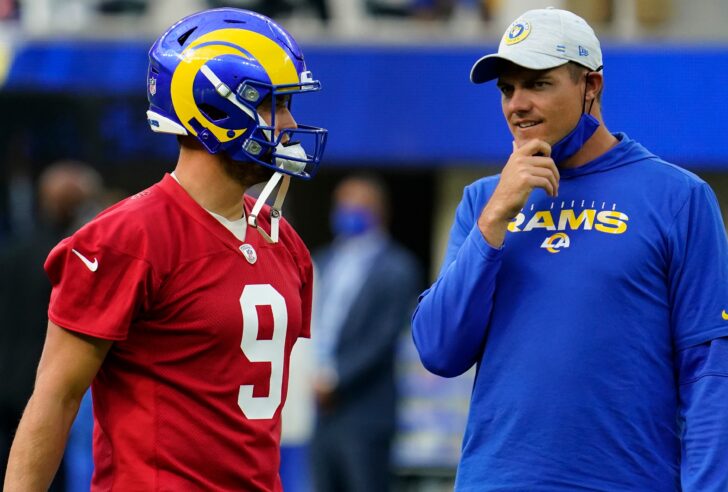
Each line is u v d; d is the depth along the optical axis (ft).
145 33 105.50
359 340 93.20
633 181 45.78
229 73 43.16
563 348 44.60
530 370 44.91
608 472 44.21
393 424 93.66
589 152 46.50
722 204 108.47
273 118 43.78
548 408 44.57
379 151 102.94
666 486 44.78
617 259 44.73
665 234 44.86
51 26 112.88
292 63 44.19
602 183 45.98
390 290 93.86
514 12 110.63
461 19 110.83
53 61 104.68
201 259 43.01
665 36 105.09
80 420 88.12
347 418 92.99
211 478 43.11
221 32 43.80
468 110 102.42
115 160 104.78
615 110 99.35
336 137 102.99
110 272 41.75
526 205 46.65
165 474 42.63
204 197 43.98
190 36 44.04
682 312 44.88
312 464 94.17
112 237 41.88
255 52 43.60
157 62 44.11
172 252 42.57
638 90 99.19
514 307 45.68
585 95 45.96
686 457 44.52
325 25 109.70
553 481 44.32
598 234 45.19
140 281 41.78
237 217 44.75
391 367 93.97
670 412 45.29
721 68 98.63
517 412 44.98
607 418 44.29
